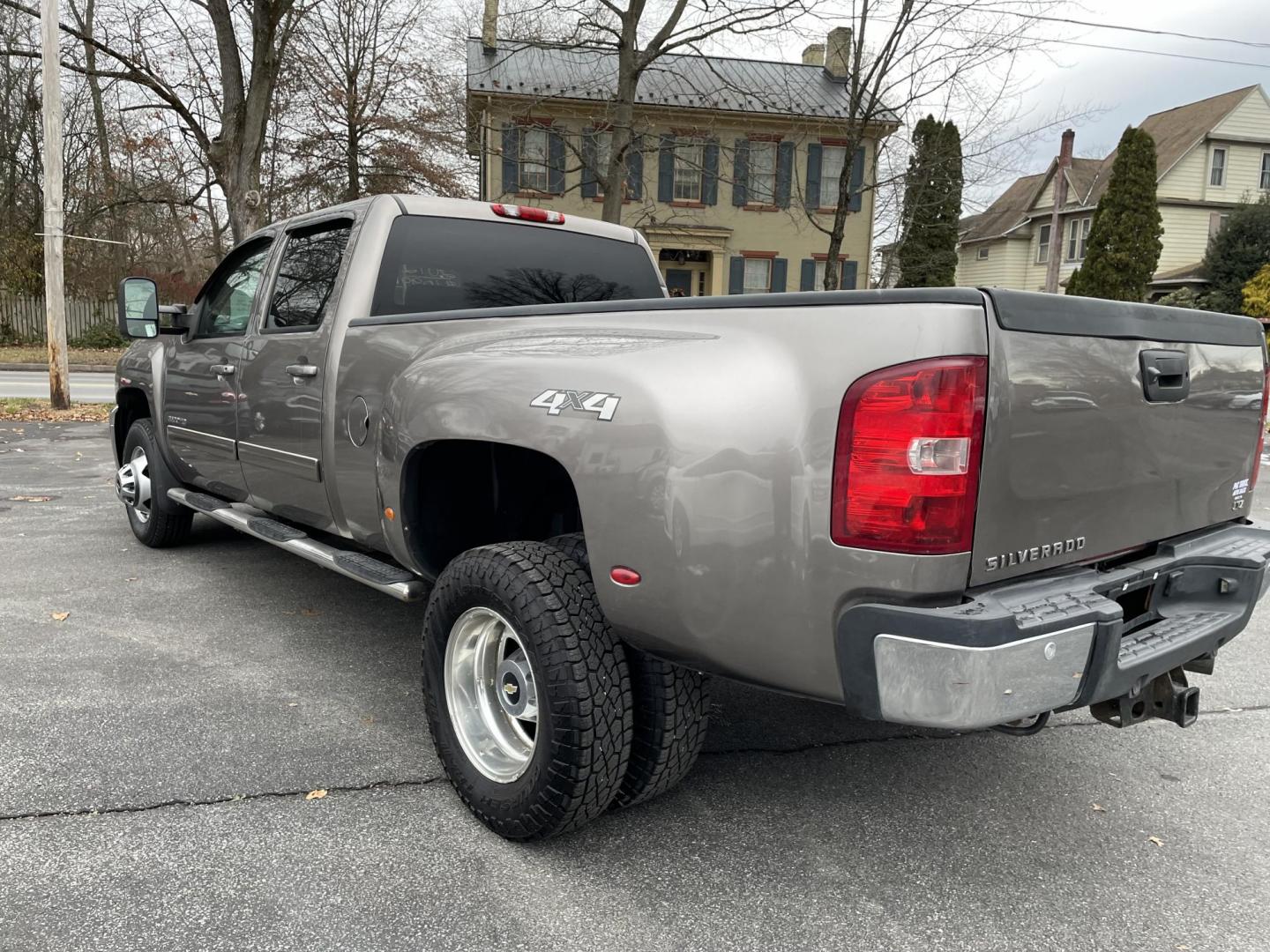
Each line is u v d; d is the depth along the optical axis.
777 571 2.04
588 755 2.34
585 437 2.30
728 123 24.92
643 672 2.46
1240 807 2.88
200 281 31.56
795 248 26.11
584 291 4.19
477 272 3.78
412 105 26.55
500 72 24.44
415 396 2.82
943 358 1.85
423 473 2.96
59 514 6.71
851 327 1.96
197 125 16.78
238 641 4.11
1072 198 35.38
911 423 1.87
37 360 23.44
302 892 2.30
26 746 3.03
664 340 2.29
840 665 2.01
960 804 2.87
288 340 3.69
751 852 2.55
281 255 4.02
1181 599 2.62
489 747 2.67
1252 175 34.22
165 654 3.92
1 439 10.76
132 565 5.33
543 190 24.52
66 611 4.45
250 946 2.09
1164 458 2.47
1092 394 2.17
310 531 4.36
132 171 27.02
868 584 1.94
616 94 16.28
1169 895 2.40
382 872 2.40
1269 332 23.61
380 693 3.57
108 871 2.36
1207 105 34.91
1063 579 2.20
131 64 16.33
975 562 1.96
